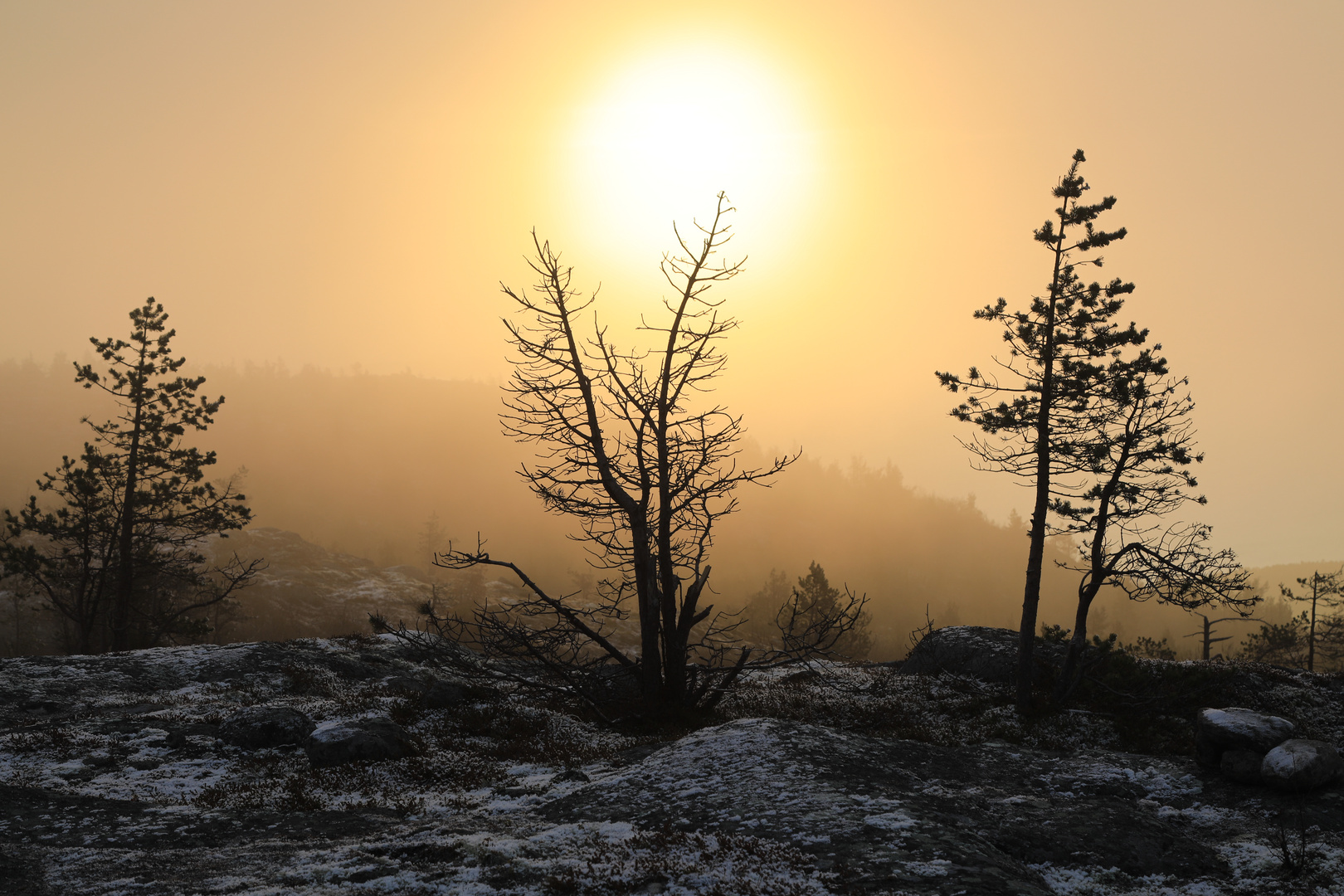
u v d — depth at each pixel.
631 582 17.28
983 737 16.33
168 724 14.80
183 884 7.25
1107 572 18.36
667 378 16.75
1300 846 8.73
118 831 9.18
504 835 8.54
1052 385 19.06
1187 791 11.30
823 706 18.72
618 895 6.64
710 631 17.31
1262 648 53.19
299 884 7.12
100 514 36.56
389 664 23.98
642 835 8.28
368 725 13.06
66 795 10.50
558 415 16.83
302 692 19.88
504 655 17.17
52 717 16.38
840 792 9.16
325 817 9.80
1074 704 18.52
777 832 8.10
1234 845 9.10
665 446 16.62
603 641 16.58
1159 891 7.64
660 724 15.55
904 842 7.70
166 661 21.98
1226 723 11.74
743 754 10.55
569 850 7.94
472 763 12.59
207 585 40.31
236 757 12.89
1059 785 11.44
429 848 7.92
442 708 16.67
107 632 39.31
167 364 37.53
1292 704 17.56
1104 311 18.88
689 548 17.25
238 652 22.81
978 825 8.70
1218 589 17.70
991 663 21.64
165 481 37.22
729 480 16.55
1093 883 7.79
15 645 65.12
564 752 13.45
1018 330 19.53
